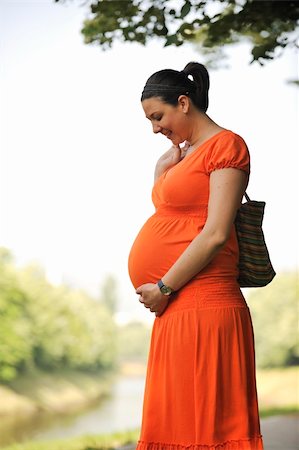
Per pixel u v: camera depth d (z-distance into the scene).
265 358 59.56
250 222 5.40
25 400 55.59
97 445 12.40
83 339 69.69
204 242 5.08
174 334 5.21
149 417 5.26
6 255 69.00
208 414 5.11
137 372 76.75
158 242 5.37
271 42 9.52
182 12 9.44
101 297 76.81
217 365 5.13
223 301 5.21
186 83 5.31
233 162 5.12
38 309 62.22
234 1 9.49
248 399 5.23
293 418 13.91
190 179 5.23
